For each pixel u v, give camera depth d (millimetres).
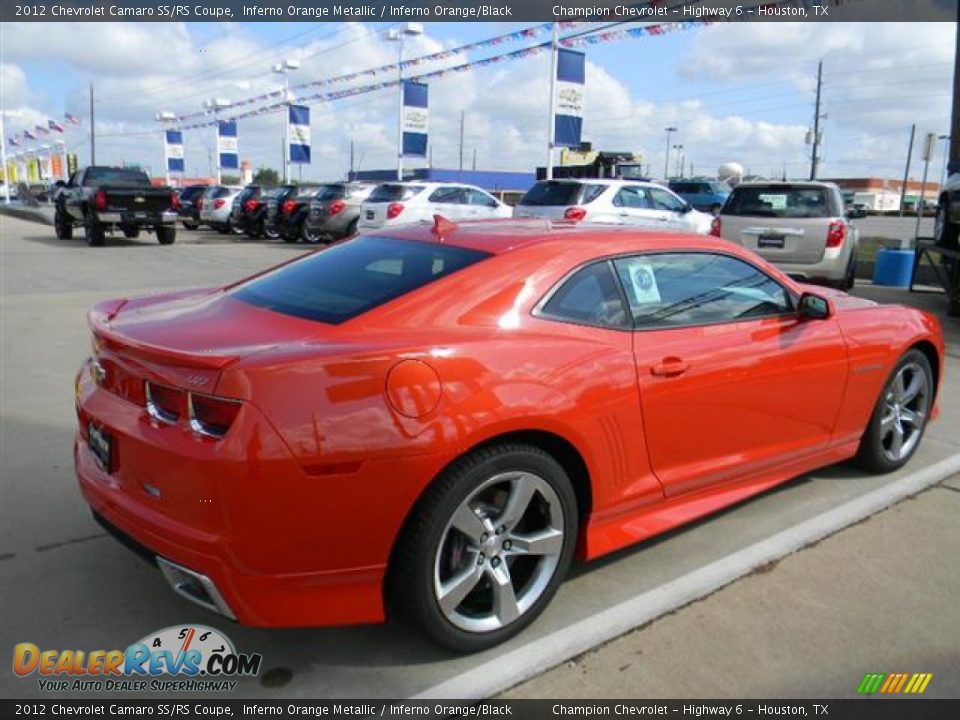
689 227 14438
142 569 3377
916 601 3201
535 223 3799
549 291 3047
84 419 3014
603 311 3168
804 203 10656
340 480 2434
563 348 2939
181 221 30672
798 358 3764
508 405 2691
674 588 3266
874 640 2932
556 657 2801
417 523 2588
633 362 3123
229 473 2352
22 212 36906
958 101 10359
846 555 3584
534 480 2828
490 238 3311
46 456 4664
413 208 17172
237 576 2422
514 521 2820
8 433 5074
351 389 2467
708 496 3602
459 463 2645
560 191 13555
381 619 2613
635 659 2809
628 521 3293
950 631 2998
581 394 2916
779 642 2914
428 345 2639
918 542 3719
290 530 2414
